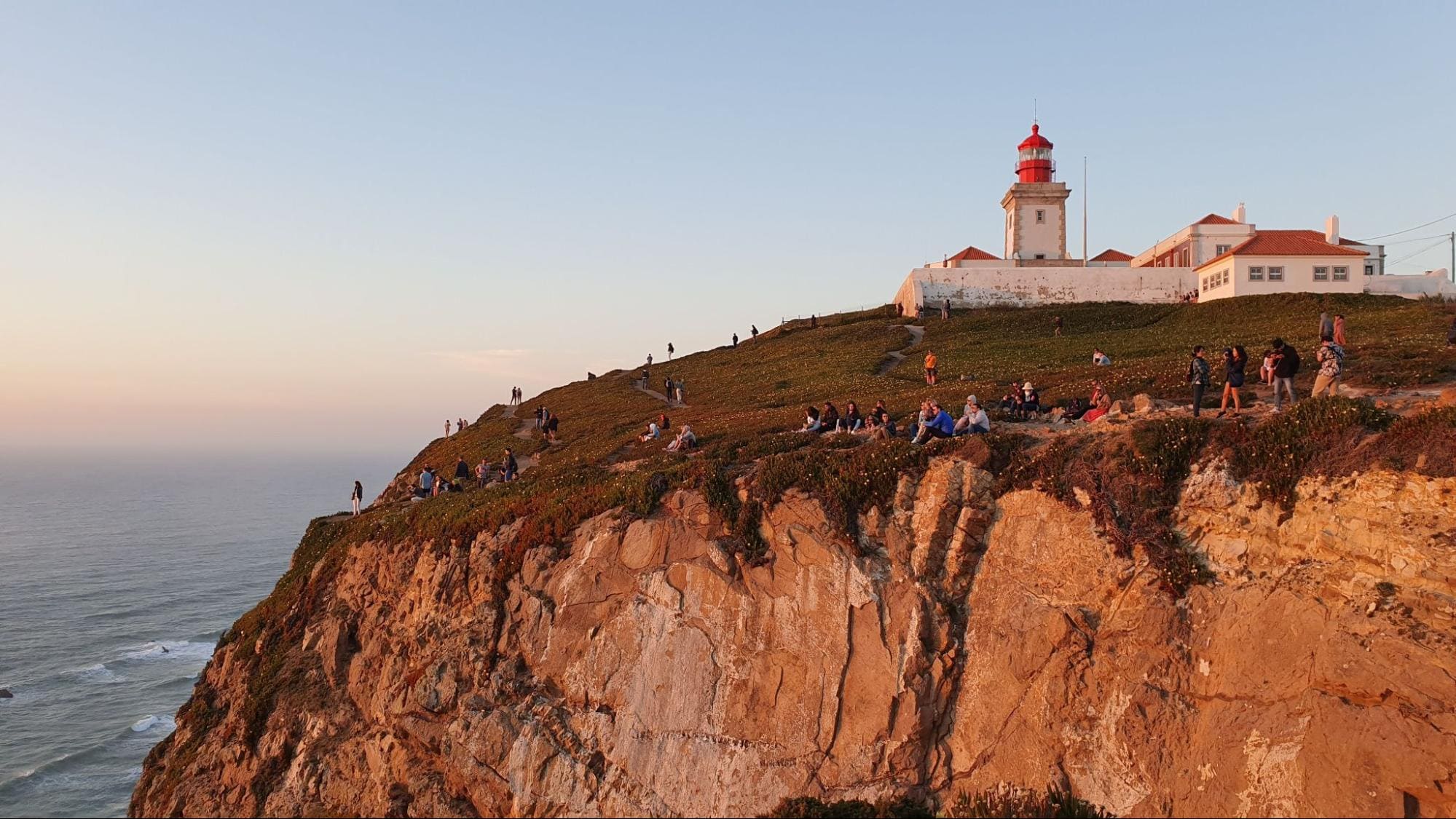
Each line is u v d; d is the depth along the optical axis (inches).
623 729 903.1
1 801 2036.2
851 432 1179.3
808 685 844.0
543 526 1101.1
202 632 3786.9
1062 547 788.6
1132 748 679.7
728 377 2689.5
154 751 1353.3
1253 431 764.0
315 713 1170.6
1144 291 3221.0
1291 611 651.5
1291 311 2405.3
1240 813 618.2
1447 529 610.2
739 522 957.8
